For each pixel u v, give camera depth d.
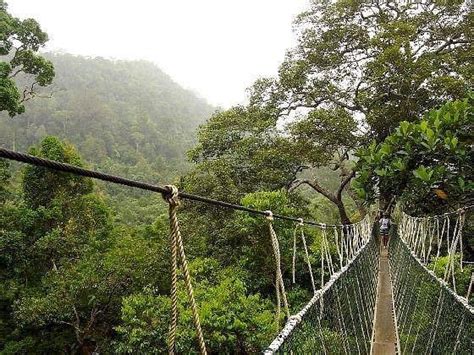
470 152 5.95
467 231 8.95
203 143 16.36
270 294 11.48
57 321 12.41
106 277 12.48
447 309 4.58
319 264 11.70
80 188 16.05
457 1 15.05
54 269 13.54
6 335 12.84
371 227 15.51
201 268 11.27
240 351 9.06
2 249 13.52
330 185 30.36
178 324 9.12
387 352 7.19
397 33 14.40
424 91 13.93
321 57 16.20
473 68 13.95
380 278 12.55
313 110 14.77
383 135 14.68
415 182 6.22
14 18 14.95
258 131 15.89
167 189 1.89
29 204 15.19
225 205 2.79
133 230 16.92
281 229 11.12
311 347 3.69
